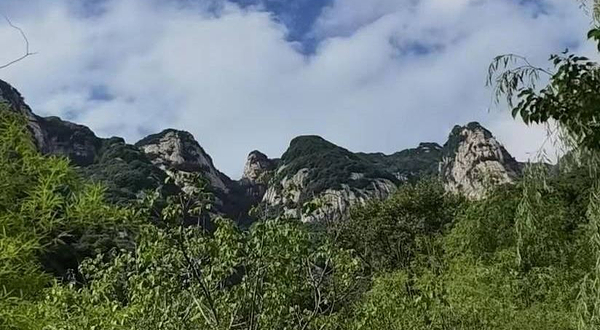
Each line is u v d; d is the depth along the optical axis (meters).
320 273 6.74
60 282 4.72
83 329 4.50
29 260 3.47
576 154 4.08
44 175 3.49
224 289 6.43
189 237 6.23
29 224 3.46
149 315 6.11
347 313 7.50
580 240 7.93
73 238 3.75
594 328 4.25
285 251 6.27
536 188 4.48
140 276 6.16
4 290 3.20
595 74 3.69
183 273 6.25
